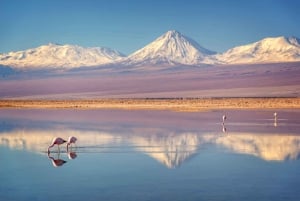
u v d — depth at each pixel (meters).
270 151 32.72
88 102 122.25
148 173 25.34
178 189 21.61
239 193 20.81
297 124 52.28
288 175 24.48
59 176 24.67
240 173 25.11
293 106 91.56
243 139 39.31
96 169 26.58
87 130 47.75
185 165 27.62
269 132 44.31
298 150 33.06
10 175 25.06
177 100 122.62
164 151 33.19
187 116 66.12
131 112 78.44
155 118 62.88
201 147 34.94
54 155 32.12
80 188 21.94
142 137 41.22
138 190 21.48
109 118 64.06
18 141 39.78
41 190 21.56
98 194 20.80
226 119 59.91
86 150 34.06
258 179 23.61
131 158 30.34
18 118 66.38
